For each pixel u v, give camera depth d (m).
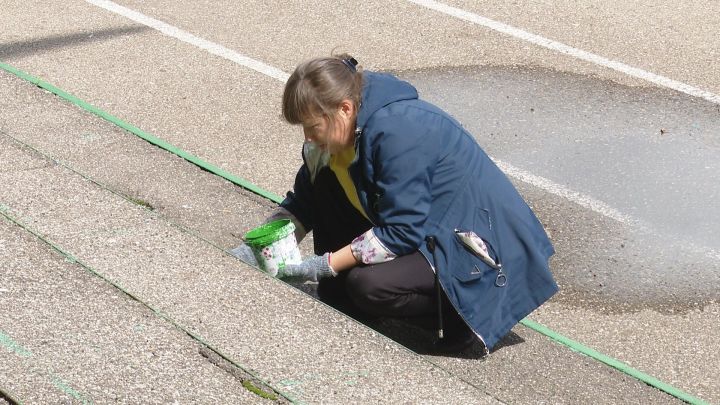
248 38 26.56
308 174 15.34
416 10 28.64
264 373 12.01
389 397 11.83
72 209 15.59
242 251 15.12
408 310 14.16
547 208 19.41
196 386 11.61
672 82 24.70
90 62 24.69
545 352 14.77
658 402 13.80
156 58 25.16
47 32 26.39
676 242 18.45
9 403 11.03
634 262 17.80
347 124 13.19
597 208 19.48
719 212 19.45
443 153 13.44
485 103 23.48
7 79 22.05
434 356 14.48
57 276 13.62
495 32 27.27
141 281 13.72
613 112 23.19
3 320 12.46
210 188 18.75
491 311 13.93
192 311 13.12
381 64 25.34
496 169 14.15
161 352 12.19
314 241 15.94
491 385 13.80
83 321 12.64
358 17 28.12
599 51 26.25
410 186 13.29
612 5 29.27
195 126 21.92
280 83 24.16
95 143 19.66
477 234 13.71
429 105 13.63
